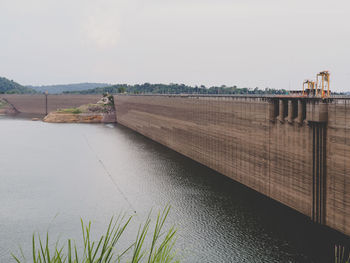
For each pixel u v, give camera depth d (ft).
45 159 399.85
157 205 228.02
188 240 172.65
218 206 217.97
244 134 255.50
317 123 176.55
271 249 159.33
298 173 195.42
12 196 260.42
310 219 187.52
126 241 175.73
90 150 454.81
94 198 251.80
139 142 526.57
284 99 203.92
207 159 332.19
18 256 167.12
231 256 155.74
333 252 152.25
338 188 167.43
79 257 160.25
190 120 373.61
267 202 219.00
